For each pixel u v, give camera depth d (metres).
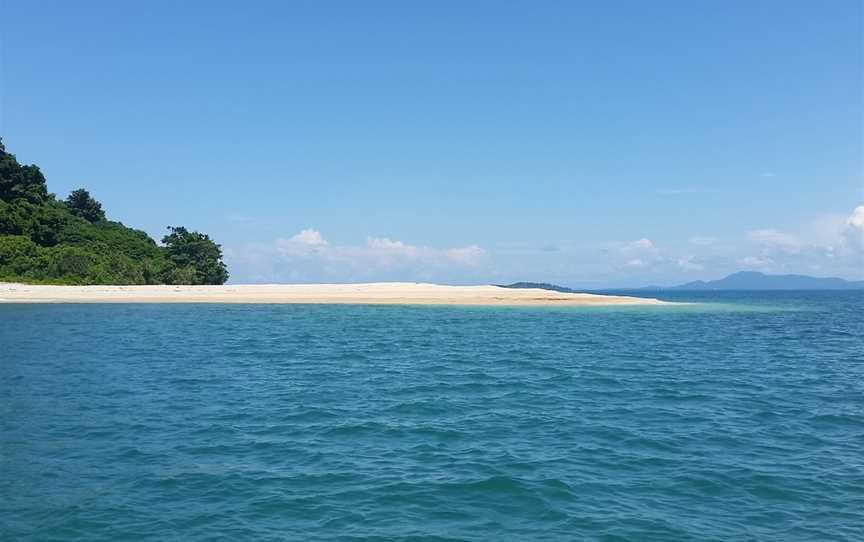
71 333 38.34
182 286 86.19
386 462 12.88
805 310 84.81
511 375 24.72
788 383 23.75
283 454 13.41
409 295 82.25
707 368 27.50
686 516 10.23
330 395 20.14
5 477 11.87
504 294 85.81
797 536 9.57
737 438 15.21
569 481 11.77
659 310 72.62
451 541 9.13
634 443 14.56
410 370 25.81
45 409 17.69
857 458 13.64
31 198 109.94
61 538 9.23
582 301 81.31
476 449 13.88
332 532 9.41
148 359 28.03
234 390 20.89
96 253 97.12
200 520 9.87
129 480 11.73
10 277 80.56
